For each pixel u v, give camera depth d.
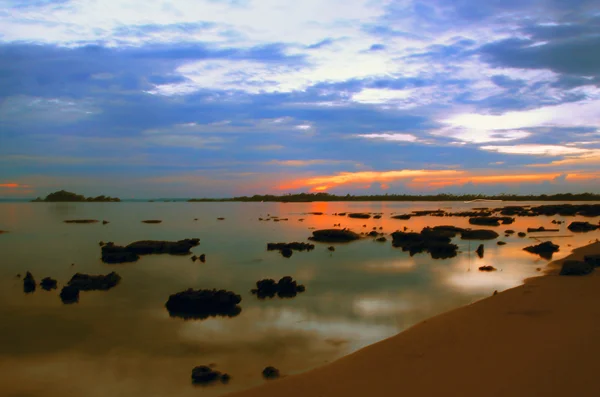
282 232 56.12
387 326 15.43
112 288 23.00
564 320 10.97
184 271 27.94
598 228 53.91
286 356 12.80
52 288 23.09
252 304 18.89
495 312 12.69
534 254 32.81
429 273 25.59
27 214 102.50
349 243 42.62
